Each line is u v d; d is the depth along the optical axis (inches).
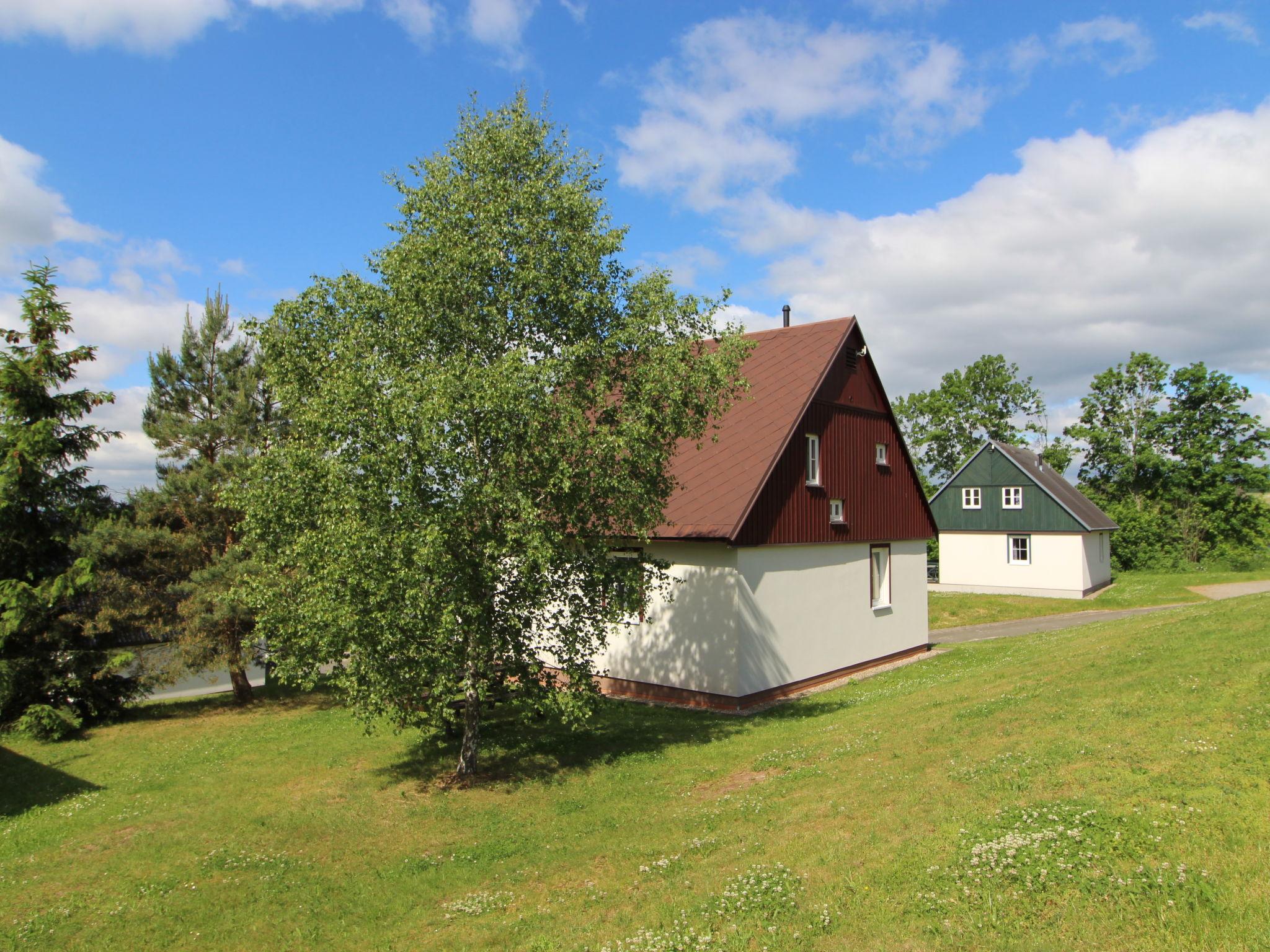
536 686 468.4
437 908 315.3
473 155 464.4
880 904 247.1
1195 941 201.0
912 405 2556.6
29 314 671.8
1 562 645.3
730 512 656.4
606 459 444.1
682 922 259.4
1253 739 302.5
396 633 404.2
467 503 403.2
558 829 392.8
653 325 477.1
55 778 542.9
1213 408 2098.9
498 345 463.2
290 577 502.3
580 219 485.7
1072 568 1571.1
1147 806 267.7
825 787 384.5
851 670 804.0
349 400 402.6
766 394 776.9
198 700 838.5
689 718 622.2
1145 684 412.8
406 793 461.7
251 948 291.3
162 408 796.0
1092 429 2260.1
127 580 710.5
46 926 310.7
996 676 563.8
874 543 853.8
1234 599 758.5
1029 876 241.0
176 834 414.9
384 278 466.3
